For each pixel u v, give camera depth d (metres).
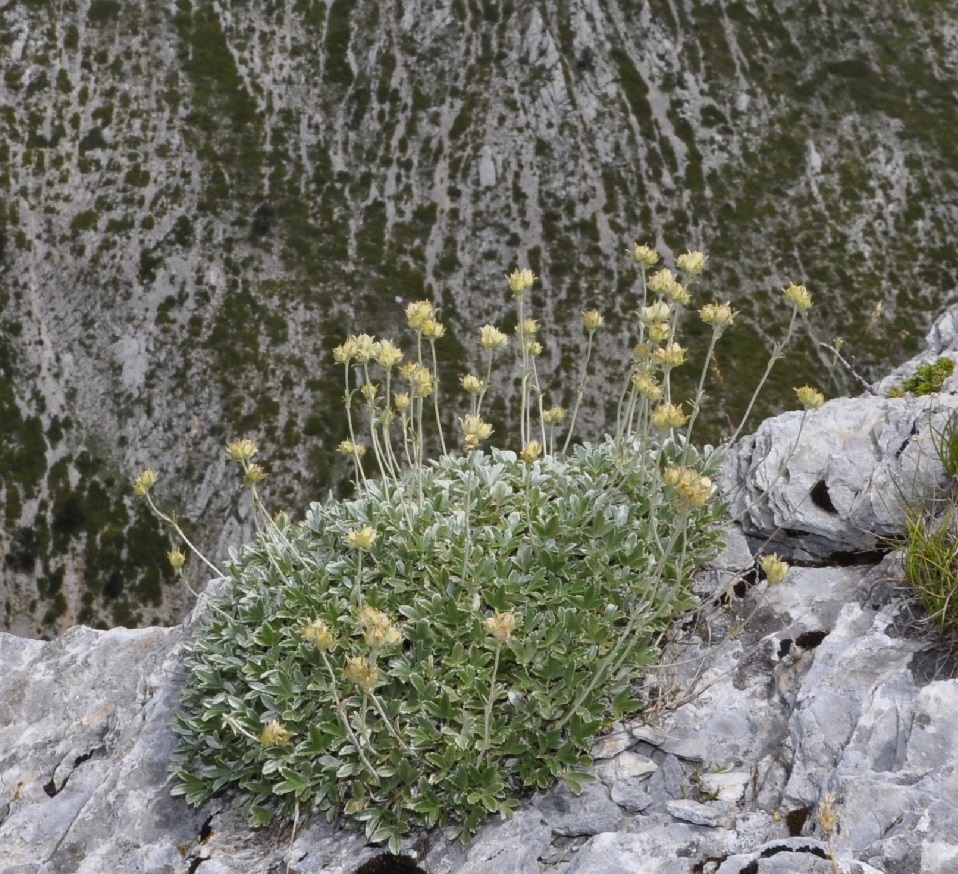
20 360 89.94
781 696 5.41
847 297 97.25
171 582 77.25
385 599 5.82
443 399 83.62
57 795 6.47
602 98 114.19
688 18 122.81
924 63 120.56
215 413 87.56
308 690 5.59
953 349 8.73
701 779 5.07
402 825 5.08
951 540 5.51
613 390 86.69
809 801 4.62
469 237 102.56
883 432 6.77
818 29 123.88
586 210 105.38
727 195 107.50
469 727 5.04
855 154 112.12
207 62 111.88
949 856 3.96
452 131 110.94
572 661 5.24
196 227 99.81
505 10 120.44
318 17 118.62
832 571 6.25
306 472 83.44
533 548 6.08
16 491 81.44
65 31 112.12
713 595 6.25
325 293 96.38
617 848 4.55
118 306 93.75
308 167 105.75
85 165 102.44
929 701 4.70
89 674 7.54
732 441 6.86
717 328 5.99
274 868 5.22
